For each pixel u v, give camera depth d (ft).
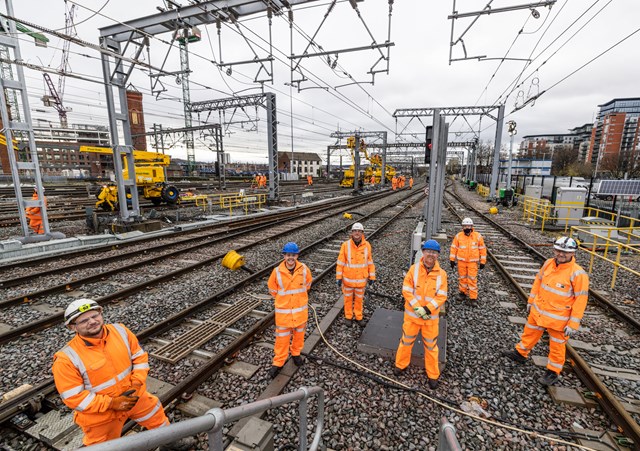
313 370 14.58
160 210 66.13
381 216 63.21
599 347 16.71
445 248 36.40
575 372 14.39
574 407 12.46
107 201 59.57
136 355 9.10
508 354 15.62
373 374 14.32
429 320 12.96
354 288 18.61
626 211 46.37
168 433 4.59
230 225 51.90
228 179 193.67
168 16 36.65
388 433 11.18
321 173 319.88
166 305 21.15
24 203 33.81
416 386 13.62
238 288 23.97
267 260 31.94
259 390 13.23
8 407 11.51
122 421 8.95
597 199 73.61
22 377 13.78
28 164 33.88
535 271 28.84
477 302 22.13
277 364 13.76
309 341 16.66
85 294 23.20
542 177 85.66
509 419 11.80
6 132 32.01
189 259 32.42
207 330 17.61
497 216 64.08
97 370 7.96
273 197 79.77
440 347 15.38
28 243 33.71
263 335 17.46
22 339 16.92
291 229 46.39
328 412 12.07
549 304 13.20
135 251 33.58
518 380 13.96
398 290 24.29
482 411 12.07
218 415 5.56
